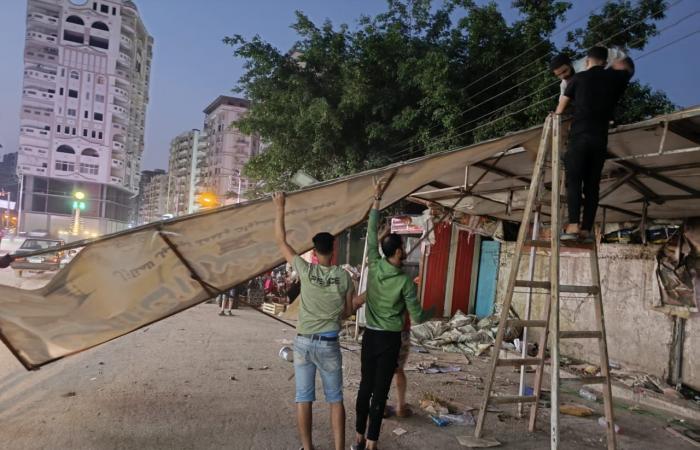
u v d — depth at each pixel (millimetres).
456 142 11711
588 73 4129
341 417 3842
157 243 3846
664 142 4391
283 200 4105
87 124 91500
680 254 7395
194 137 107375
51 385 5781
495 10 12859
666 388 6949
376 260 4344
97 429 4441
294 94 14609
